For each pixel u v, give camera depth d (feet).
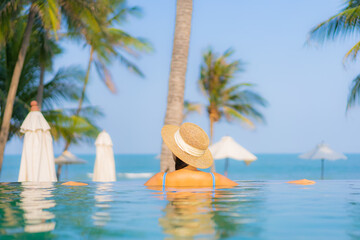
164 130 13.05
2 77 53.06
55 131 55.93
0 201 10.39
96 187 13.96
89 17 42.11
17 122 53.36
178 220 7.39
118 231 6.42
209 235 6.13
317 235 6.17
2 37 39.50
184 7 27.02
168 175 12.93
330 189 13.33
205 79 77.56
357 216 7.90
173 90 26.30
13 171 201.16
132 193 11.65
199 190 12.22
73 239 5.87
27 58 52.80
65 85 59.26
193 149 12.32
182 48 26.66
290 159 304.09
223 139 66.64
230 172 181.88
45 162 26.76
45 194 11.93
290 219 7.54
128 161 300.20
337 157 80.18
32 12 40.98
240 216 7.84
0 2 37.88
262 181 16.49
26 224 7.06
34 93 56.44
